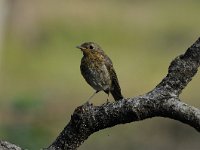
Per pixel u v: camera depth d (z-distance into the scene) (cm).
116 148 1462
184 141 1534
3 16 1702
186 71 295
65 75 2217
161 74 2281
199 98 1875
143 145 1500
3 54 2367
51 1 3027
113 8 3244
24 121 1068
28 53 2527
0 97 1623
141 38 2850
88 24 3009
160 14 3155
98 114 301
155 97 290
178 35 2820
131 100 294
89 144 1456
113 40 2864
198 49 298
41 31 2758
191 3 3266
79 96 1872
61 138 313
